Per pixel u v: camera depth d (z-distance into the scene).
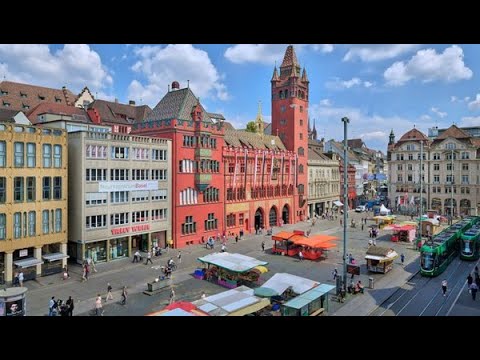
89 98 85.81
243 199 71.19
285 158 82.69
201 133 60.34
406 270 47.00
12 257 39.59
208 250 55.94
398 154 106.06
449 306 33.56
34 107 67.00
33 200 40.69
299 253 51.88
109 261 48.31
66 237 43.88
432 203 100.62
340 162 110.75
